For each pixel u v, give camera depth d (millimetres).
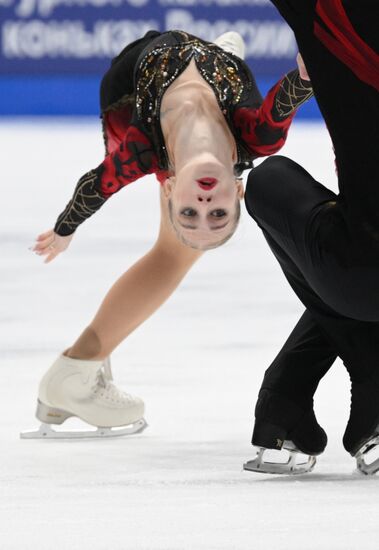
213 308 18141
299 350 9500
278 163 9258
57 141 42656
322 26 8266
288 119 10266
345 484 8805
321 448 9500
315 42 8312
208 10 47000
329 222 8594
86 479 9156
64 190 31734
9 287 19734
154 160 10625
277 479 9164
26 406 12461
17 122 48906
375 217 8344
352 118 8273
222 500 8180
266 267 22141
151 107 10617
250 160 10789
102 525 7375
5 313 17703
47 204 29281
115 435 11648
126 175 10648
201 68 10719
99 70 48406
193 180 9516
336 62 8266
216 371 13898
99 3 47531
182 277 11938
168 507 7934
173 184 9922
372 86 8211
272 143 10484
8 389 13141
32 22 47969
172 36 11188
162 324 16938
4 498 8312
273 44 47031
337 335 9148
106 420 11617
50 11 47781
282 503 8039
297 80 9828
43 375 13094
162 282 11812
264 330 16469
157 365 14273
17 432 11586
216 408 12164
